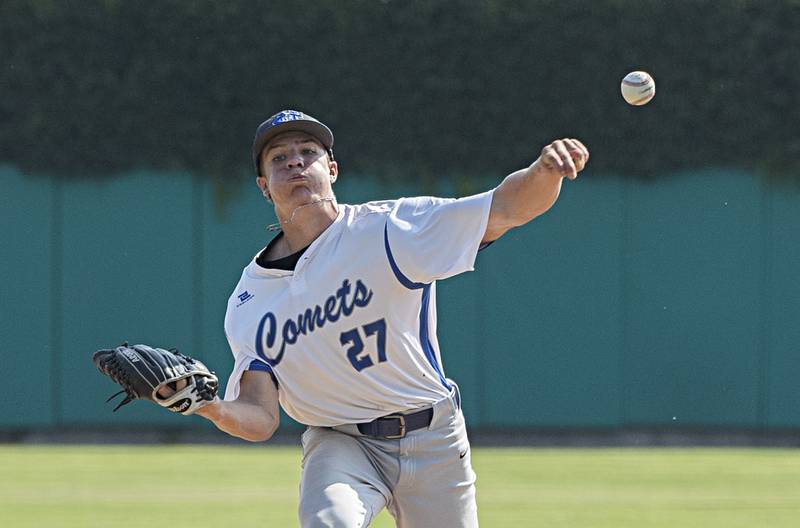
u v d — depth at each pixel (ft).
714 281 193.57
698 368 192.95
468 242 51.31
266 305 56.03
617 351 192.65
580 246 192.54
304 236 55.77
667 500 120.67
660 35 192.75
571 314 192.34
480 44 192.85
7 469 146.41
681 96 192.75
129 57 191.01
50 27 189.98
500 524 104.88
